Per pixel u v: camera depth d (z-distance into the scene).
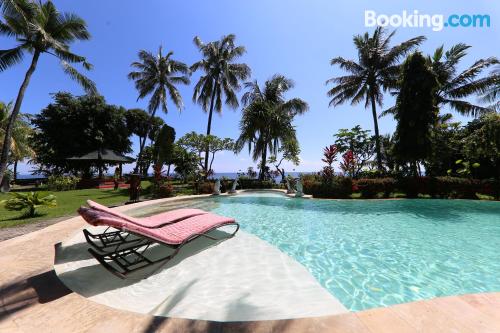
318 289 3.17
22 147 20.70
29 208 7.77
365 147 22.48
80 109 26.80
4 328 1.89
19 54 13.57
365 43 20.30
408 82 14.66
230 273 3.65
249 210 9.74
